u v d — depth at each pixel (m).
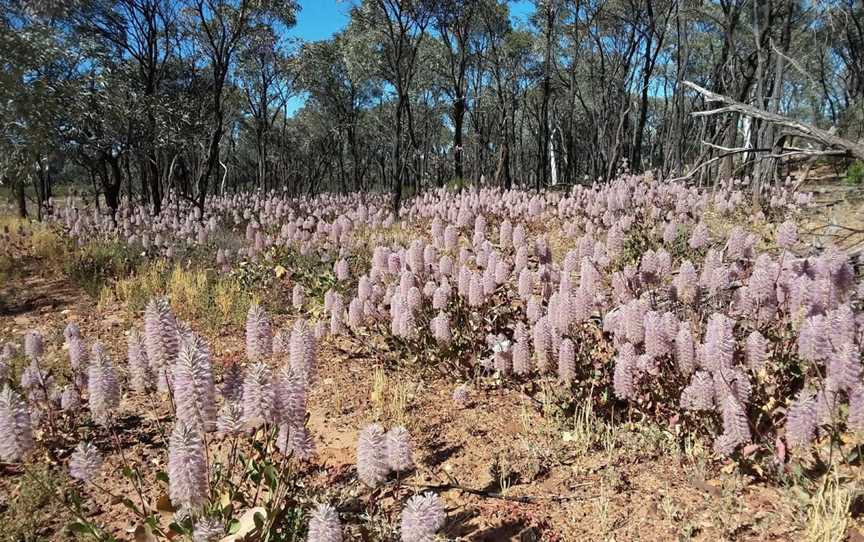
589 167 42.62
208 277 8.57
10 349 5.12
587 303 3.96
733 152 5.05
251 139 43.59
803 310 4.09
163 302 2.77
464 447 3.87
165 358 2.75
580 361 4.05
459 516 3.14
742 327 4.22
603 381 4.03
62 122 10.99
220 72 18.31
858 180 11.20
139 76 19.84
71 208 13.74
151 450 3.83
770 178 13.34
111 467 3.63
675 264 7.06
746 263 5.14
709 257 4.33
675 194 11.26
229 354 5.64
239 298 7.37
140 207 15.46
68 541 2.94
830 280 3.72
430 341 5.16
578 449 3.72
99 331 6.47
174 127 16.20
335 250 8.88
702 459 3.35
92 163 15.12
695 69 31.80
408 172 43.25
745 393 3.14
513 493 3.33
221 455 3.54
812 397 3.16
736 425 3.02
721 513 2.96
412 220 13.29
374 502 3.10
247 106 34.16
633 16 26.53
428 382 4.99
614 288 4.69
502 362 4.31
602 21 29.64
